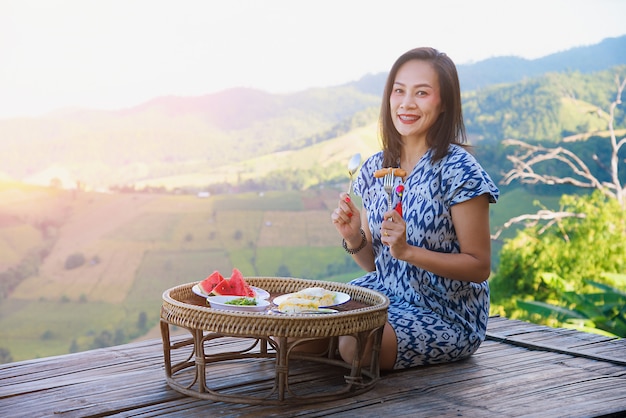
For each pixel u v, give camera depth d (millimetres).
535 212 17391
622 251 14328
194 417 2117
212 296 2467
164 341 2367
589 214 14828
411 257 2414
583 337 3107
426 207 2566
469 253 2506
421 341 2527
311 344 2709
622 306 6098
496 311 14656
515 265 14648
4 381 2475
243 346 2943
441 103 2625
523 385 2430
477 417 2117
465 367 2637
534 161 15922
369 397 2285
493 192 2484
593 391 2373
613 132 16219
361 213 2930
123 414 2150
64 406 2227
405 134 2652
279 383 2191
